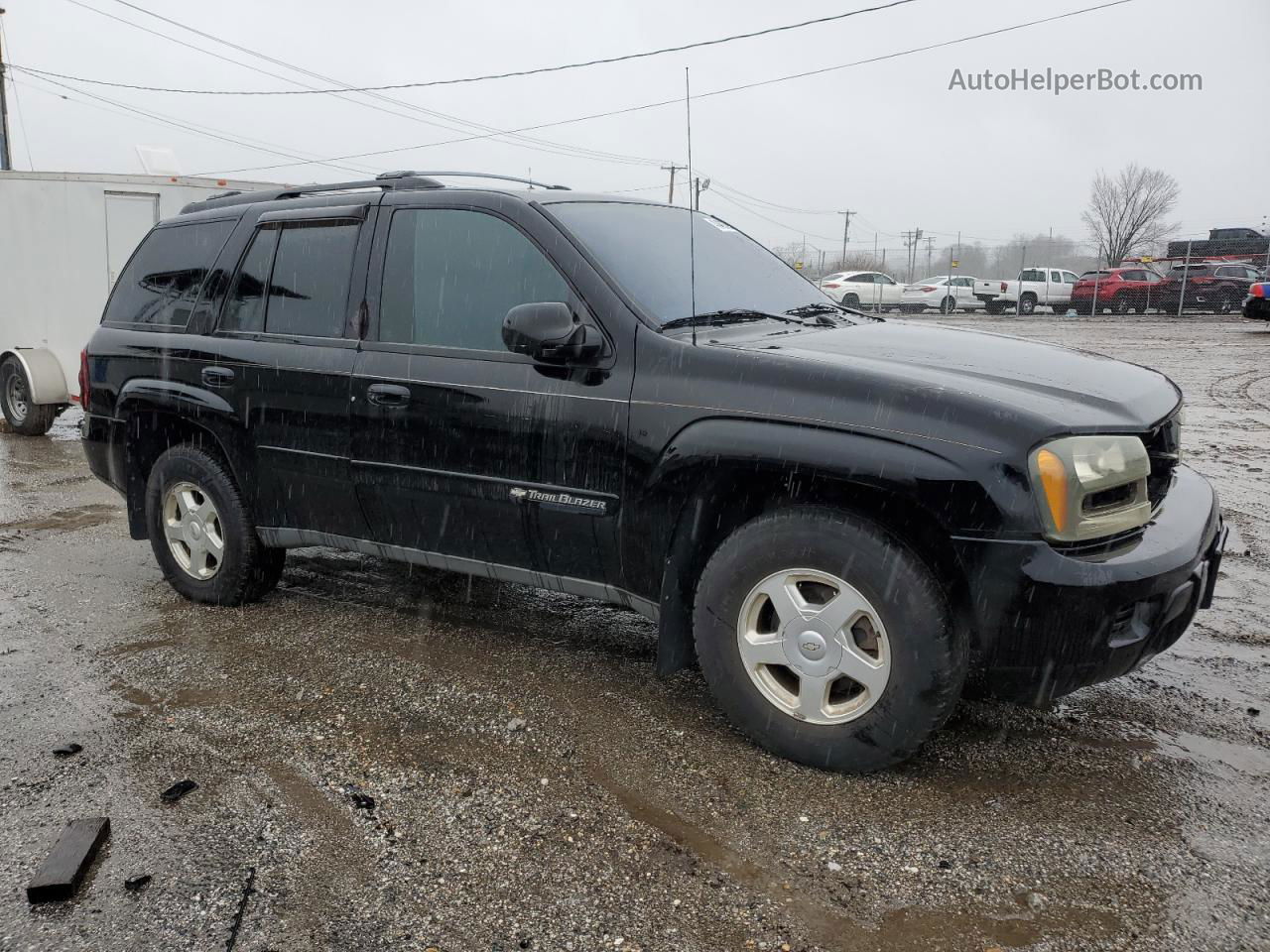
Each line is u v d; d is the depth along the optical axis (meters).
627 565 3.30
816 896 2.40
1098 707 3.44
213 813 2.78
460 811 2.79
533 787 2.91
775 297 3.93
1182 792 2.87
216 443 4.44
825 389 2.88
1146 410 3.00
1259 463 7.69
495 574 3.67
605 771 3.01
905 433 2.74
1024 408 2.73
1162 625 2.80
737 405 2.99
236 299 4.29
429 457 3.62
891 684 2.81
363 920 2.32
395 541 3.88
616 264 3.41
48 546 5.70
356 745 3.18
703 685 3.66
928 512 2.72
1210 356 16.58
